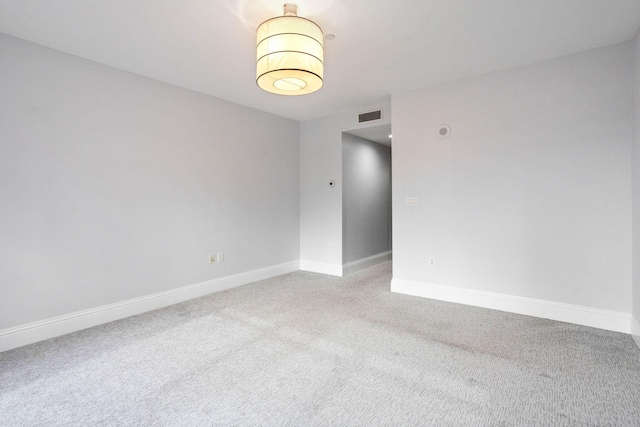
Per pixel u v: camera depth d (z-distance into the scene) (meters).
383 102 4.41
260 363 2.33
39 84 2.72
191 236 3.89
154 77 3.47
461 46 2.81
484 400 1.89
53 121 2.80
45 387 2.04
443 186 3.71
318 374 2.18
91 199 3.04
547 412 1.78
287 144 5.24
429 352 2.48
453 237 3.67
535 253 3.20
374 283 4.57
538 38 2.69
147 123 3.45
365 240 5.70
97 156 3.08
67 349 2.56
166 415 1.78
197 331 2.91
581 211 2.97
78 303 2.97
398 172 4.03
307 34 2.16
